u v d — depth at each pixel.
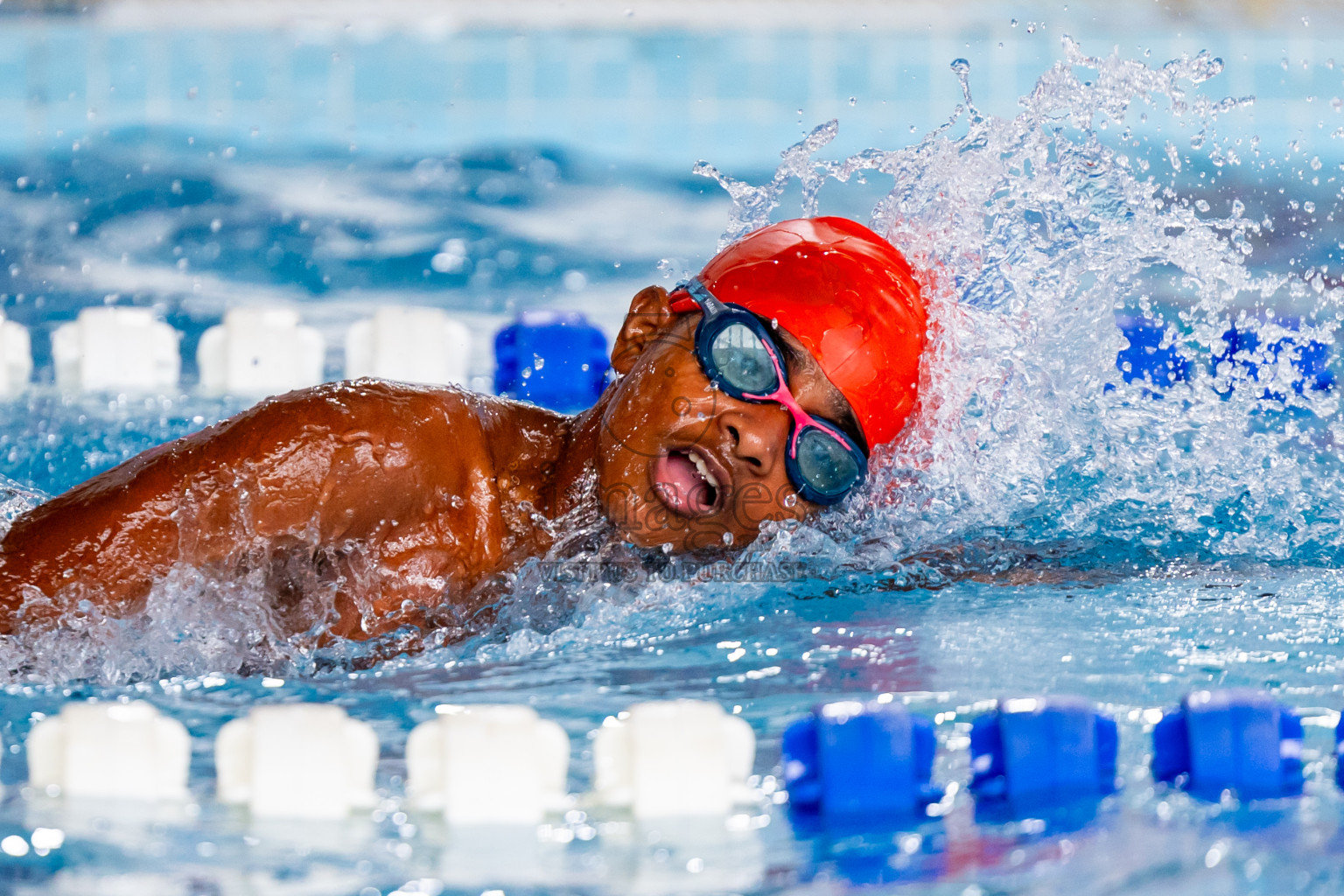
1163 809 4.68
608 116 27.02
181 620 6.66
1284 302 16.94
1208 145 23.83
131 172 23.69
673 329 7.78
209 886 4.02
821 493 7.71
